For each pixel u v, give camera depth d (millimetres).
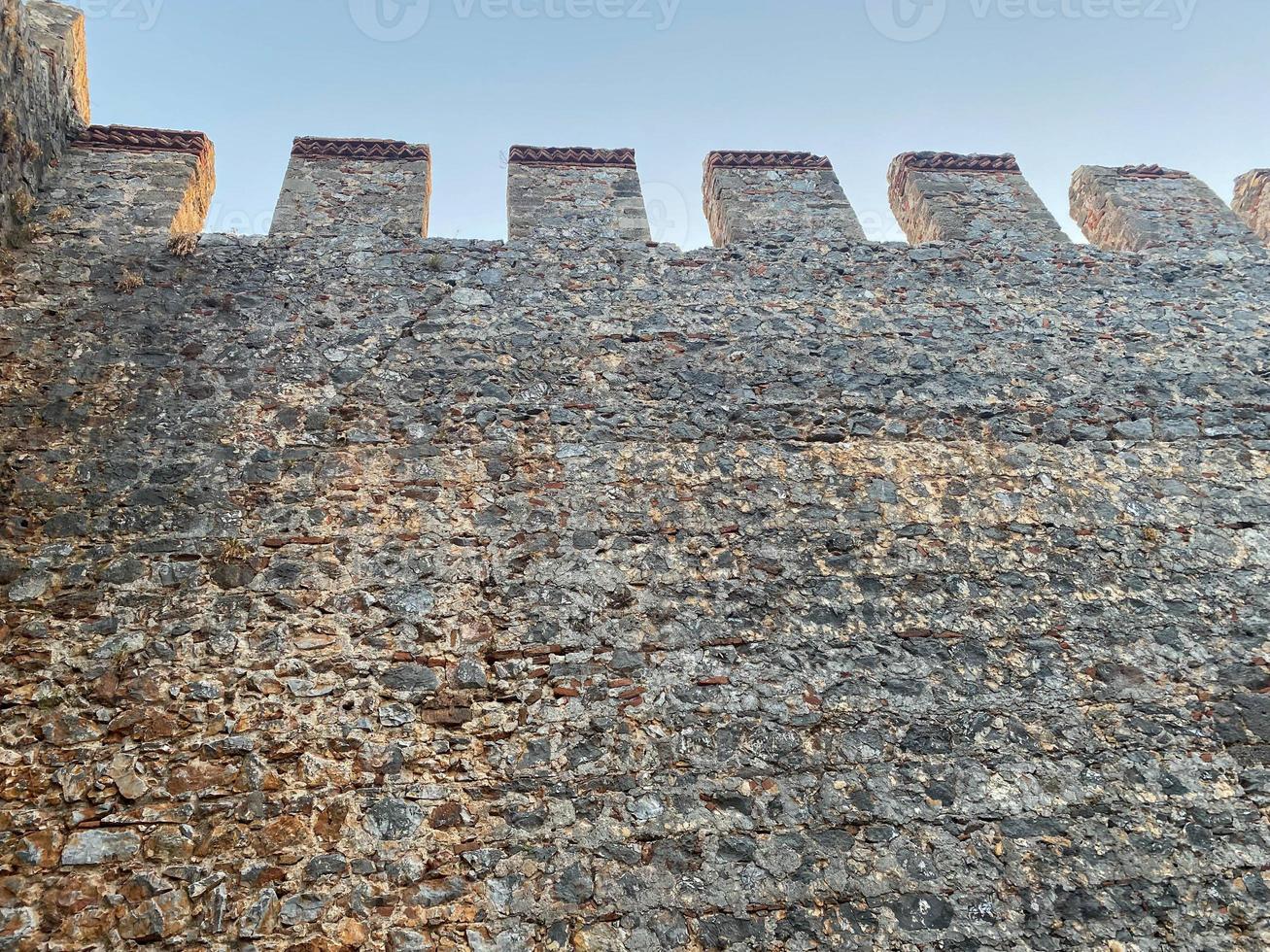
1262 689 4402
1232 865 3842
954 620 4523
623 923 3531
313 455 4762
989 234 6551
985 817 3908
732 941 3518
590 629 4320
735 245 6254
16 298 5156
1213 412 5574
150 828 3562
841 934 3568
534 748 3938
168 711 3850
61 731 3744
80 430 4684
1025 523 4938
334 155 6496
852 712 4176
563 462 4922
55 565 4203
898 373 5590
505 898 3553
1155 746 4176
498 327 5531
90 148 6062
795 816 3854
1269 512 5102
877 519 4875
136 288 5359
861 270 6188
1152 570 4801
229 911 3416
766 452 5109
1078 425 5434
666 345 5578
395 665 4102
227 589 4223
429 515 4609
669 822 3793
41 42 5957
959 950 3557
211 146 6465
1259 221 7289
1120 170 7371
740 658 4301
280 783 3725
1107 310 6121
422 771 3820
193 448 4703
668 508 4797
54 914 3336
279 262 5676
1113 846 3863
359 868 3559
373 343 5328
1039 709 4250
